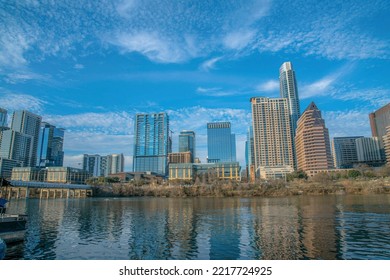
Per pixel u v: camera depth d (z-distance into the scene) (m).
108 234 50.53
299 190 199.62
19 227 42.69
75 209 108.69
